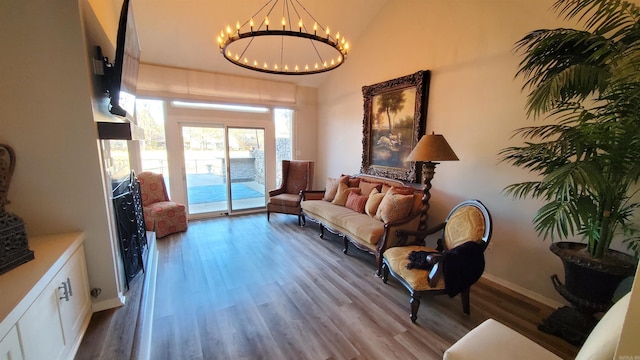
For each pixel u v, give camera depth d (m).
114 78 1.61
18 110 1.41
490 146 2.64
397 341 1.85
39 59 1.42
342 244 3.72
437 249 2.49
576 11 1.69
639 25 1.40
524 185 1.90
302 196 4.47
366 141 4.27
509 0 2.39
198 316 2.10
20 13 1.36
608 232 1.65
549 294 2.29
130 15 1.84
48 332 1.18
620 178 1.49
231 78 4.69
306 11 3.65
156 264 2.87
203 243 3.66
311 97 5.64
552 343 1.83
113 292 1.77
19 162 1.44
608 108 1.50
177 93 4.26
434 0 3.10
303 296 2.40
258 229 4.32
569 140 1.55
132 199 2.33
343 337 1.88
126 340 1.50
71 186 1.56
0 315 0.89
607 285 1.66
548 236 2.26
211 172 4.92
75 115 1.52
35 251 1.33
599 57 1.53
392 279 2.73
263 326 1.99
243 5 3.41
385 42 3.85
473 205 2.29
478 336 1.27
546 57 1.73
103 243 1.69
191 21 3.51
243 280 2.67
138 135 2.72
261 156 5.35
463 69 2.84
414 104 3.40
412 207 2.97
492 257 2.70
